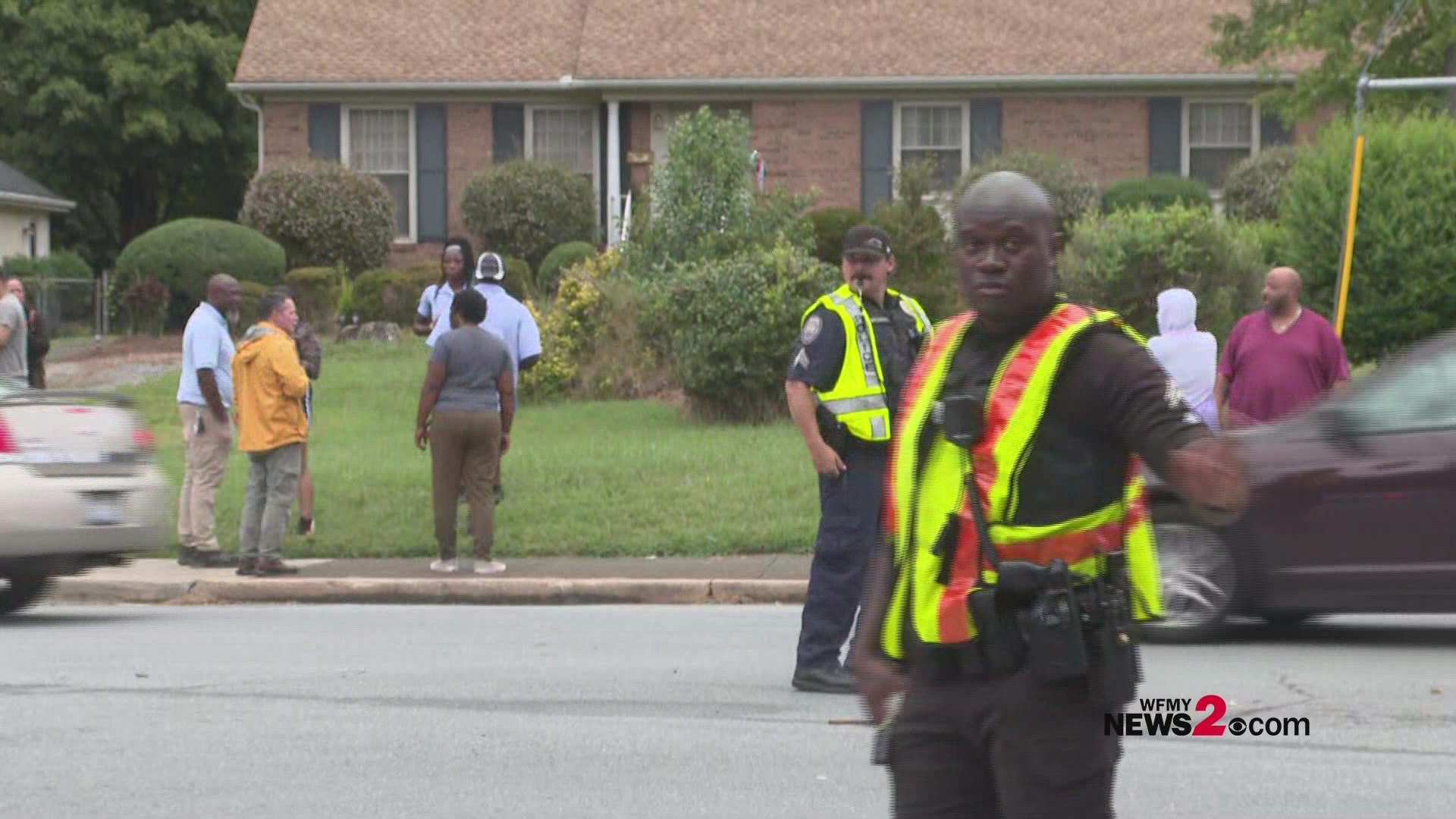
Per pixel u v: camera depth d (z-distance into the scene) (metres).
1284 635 17.02
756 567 21.41
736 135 36.66
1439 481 15.40
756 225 36.00
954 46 50.53
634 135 51.31
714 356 29.53
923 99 50.59
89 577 21.05
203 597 20.64
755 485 24.38
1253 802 11.00
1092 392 6.12
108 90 64.69
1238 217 44.84
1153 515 16.27
